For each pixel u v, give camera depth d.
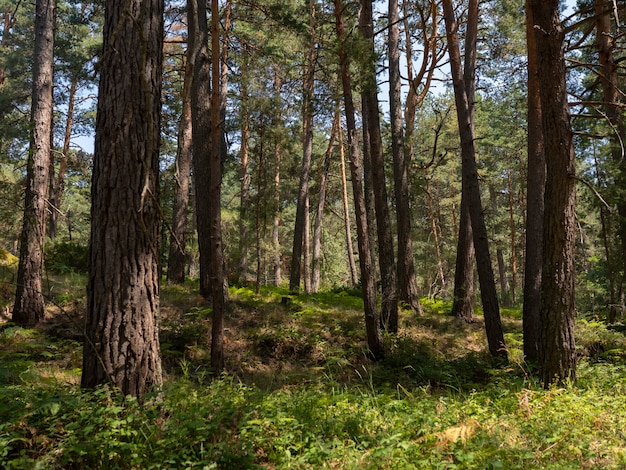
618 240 20.52
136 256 5.06
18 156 11.26
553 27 7.25
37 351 8.92
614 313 19.09
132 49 5.18
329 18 19.31
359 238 11.39
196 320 11.87
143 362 5.05
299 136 23.62
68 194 29.73
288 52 20.61
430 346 13.04
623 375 8.28
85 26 23.14
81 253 16.91
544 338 7.36
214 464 4.00
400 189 17.30
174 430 4.36
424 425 5.15
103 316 4.98
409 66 20.30
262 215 17.98
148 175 4.05
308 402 5.80
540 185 11.00
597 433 4.96
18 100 20.78
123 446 4.05
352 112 11.09
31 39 24.70
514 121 30.14
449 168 32.22
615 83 14.48
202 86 13.51
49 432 4.44
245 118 16.56
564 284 7.26
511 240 34.22
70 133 24.25
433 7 18.36
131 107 5.12
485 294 11.95
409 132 19.69
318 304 16.55
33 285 10.77
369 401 6.29
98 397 4.71
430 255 35.81
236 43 19.89
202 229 13.78
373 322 11.33
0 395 4.98
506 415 5.63
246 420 4.67
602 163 17.41
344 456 4.33
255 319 12.90
